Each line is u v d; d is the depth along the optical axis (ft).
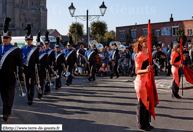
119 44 65.92
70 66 36.88
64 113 20.79
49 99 26.99
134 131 16.10
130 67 53.67
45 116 19.83
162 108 22.41
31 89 23.91
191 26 143.02
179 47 26.48
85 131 16.05
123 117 19.45
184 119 18.88
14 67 18.93
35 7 233.55
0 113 20.84
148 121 16.42
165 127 16.96
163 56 50.11
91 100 26.13
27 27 24.41
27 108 22.70
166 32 155.84
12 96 18.65
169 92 30.83
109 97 27.71
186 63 53.36
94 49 41.73
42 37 71.36
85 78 47.39
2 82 18.30
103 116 19.76
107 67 51.75
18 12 223.51
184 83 35.58
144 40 16.34
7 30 18.94
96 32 93.81
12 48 18.92
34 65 24.23
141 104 16.28
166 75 51.26
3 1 219.20
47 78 29.86
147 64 16.24
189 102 24.88
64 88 34.73
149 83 15.99
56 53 33.73
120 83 39.58
